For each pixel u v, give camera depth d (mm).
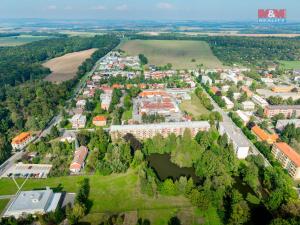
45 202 170000
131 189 194625
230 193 178625
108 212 172750
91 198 185375
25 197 173000
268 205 173500
